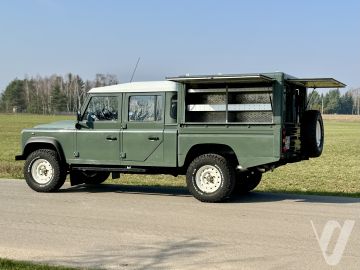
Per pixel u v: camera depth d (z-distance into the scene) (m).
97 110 11.05
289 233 7.32
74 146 11.17
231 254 6.21
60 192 11.58
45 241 6.90
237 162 10.28
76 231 7.50
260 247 6.55
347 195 11.58
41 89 135.88
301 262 5.86
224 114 10.00
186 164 10.46
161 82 10.59
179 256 6.14
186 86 10.22
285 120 9.91
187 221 8.19
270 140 9.55
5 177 15.24
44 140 11.36
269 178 16.28
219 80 9.59
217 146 10.18
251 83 9.76
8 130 53.94
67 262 5.89
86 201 10.24
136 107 10.68
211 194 9.92
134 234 7.30
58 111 127.06
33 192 11.52
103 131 10.90
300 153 10.75
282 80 9.53
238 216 8.60
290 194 11.50
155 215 8.70
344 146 37.28
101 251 6.38
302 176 17.05
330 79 9.60
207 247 6.55
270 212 8.98
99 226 7.83
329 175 17.53
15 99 137.38
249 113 9.80
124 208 9.41
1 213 8.91
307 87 11.07
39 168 11.55
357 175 17.59
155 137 10.43
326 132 62.59
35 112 132.25
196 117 10.22
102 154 10.93
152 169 10.69
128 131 10.66
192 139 10.14
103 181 12.93
